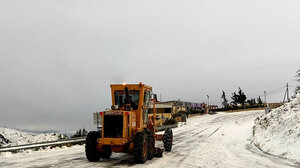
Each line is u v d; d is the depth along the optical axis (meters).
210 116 59.78
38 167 8.84
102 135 9.97
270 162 10.01
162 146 15.88
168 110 50.28
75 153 12.73
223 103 90.38
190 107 71.00
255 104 78.50
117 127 9.91
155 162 10.12
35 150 13.76
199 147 15.41
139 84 11.03
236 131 26.55
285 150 11.66
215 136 23.47
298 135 12.19
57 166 9.05
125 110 10.67
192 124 43.12
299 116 14.05
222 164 9.59
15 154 12.13
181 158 11.15
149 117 12.48
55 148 14.73
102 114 10.09
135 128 10.70
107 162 10.04
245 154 12.23
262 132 17.30
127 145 10.25
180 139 21.09
